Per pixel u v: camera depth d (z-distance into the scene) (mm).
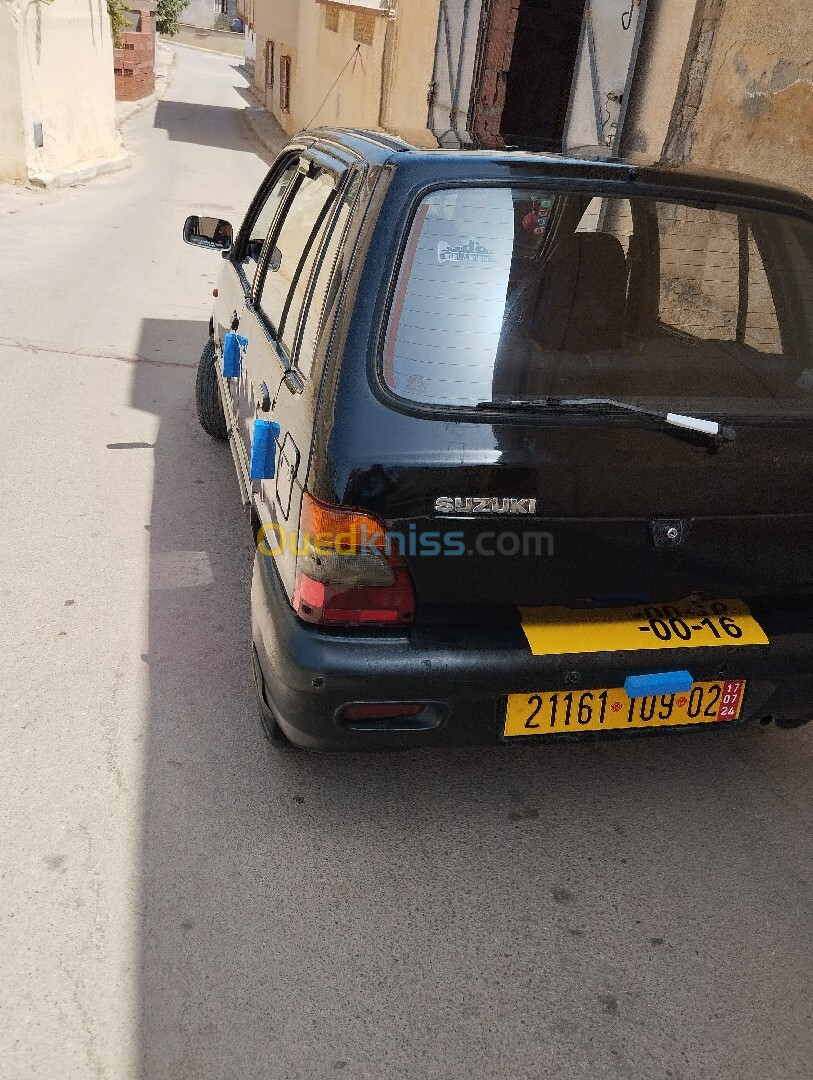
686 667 2221
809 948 2227
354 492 1993
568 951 2182
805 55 4930
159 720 2850
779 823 2617
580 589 2172
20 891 2215
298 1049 1907
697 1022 2025
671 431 2117
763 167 5324
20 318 6961
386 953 2143
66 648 3164
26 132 12383
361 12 14352
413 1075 1871
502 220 2178
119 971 2043
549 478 2045
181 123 24609
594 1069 1909
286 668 2119
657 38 6223
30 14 12148
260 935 2162
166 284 8383
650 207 2266
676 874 2424
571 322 2178
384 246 2127
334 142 2951
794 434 2236
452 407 2045
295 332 2588
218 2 64875
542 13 10242
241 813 2520
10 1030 1893
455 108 10977
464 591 2109
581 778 2760
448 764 2775
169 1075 1837
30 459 4621
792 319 2393
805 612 2344
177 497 4336
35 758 2648
